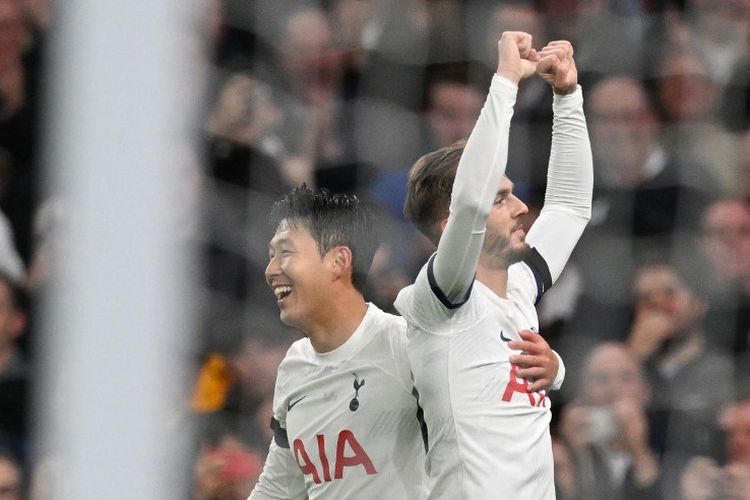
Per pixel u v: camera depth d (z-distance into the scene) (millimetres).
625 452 16141
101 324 9062
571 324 17281
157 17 9008
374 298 15102
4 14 16453
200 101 14281
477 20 17328
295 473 12539
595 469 16047
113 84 8969
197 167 13547
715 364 17141
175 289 9336
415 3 17031
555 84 12203
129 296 9078
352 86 16609
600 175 17812
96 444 9078
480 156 10266
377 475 11680
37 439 13898
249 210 15031
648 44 18406
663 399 16703
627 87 17922
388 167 16469
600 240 17625
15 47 16609
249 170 15117
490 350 10984
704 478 16312
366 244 11805
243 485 13797
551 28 17984
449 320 10883
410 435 11680
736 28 18984
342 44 16578
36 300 15375
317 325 11711
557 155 12422
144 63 8992
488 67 17234
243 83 15195
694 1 18766
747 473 16375
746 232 17750
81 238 9031
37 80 16703
